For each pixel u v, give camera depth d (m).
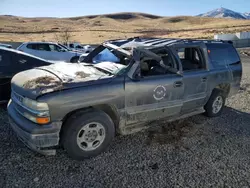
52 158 3.54
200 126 4.92
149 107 3.95
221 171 3.40
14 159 3.46
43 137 3.14
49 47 14.37
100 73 3.75
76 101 3.22
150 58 4.05
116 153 3.75
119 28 119.19
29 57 5.78
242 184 3.13
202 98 4.83
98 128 3.53
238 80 5.66
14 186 2.92
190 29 101.69
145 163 3.52
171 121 4.61
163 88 4.04
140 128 4.08
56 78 3.46
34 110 3.11
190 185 3.08
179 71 4.26
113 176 3.20
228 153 3.89
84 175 3.19
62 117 3.19
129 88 3.66
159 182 3.11
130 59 3.85
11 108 3.72
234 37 35.97
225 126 4.96
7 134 4.21
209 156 3.78
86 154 3.50
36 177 3.10
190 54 4.92
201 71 4.72
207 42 5.16
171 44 4.39
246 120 5.36
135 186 3.02
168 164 3.52
